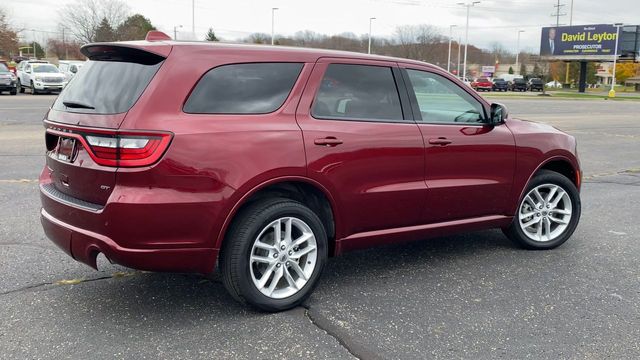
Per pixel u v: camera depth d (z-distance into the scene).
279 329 3.76
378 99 4.47
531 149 5.27
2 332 3.65
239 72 3.87
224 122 3.70
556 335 3.75
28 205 6.80
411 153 4.50
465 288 4.54
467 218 5.02
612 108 32.66
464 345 3.59
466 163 4.85
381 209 4.42
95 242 3.58
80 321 3.84
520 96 51.38
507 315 4.05
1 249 5.24
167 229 3.53
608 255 5.45
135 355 3.39
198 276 4.68
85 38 56.97
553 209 5.56
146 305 4.11
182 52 3.71
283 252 3.99
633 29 61.66
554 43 68.00
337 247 4.30
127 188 3.48
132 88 3.63
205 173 3.58
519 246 5.63
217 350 3.47
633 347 3.61
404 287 4.55
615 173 10.34
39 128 14.48
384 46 66.75
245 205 3.88
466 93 4.99
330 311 4.06
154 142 3.46
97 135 3.57
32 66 30.62
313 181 4.01
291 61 4.09
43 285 4.45
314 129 4.04
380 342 3.61
